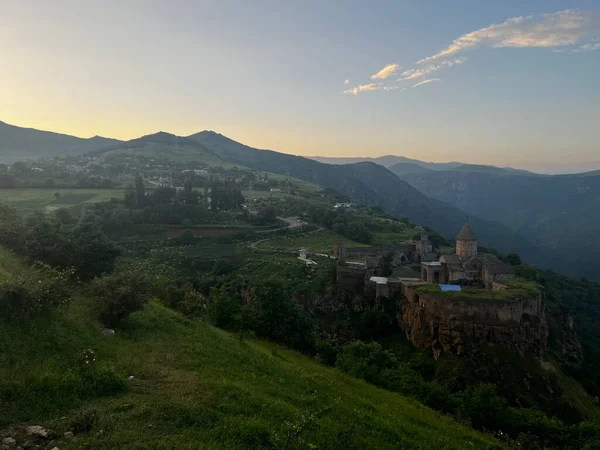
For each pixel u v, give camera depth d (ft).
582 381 225.76
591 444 101.19
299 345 161.17
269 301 163.53
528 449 98.27
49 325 80.18
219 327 154.71
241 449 54.75
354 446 65.57
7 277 94.73
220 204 567.18
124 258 372.38
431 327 233.76
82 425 52.85
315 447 58.44
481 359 209.15
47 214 419.95
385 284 282.77
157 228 451.12
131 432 53.06
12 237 132.16
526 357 215.31
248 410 66.08
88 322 91.40
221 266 361.92
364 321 274.16
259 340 150.30
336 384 102.63
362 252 356.18
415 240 444.96
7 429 49.67
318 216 552.82
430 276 282.56
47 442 48.44
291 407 73.00
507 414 116.37
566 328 285.02
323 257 374.84
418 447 73.61
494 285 258.37
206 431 56.95
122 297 96.99
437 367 210.59
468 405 118.42
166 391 67.36
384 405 96.84
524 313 225.15
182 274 353.10
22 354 67.26
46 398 57.26
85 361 70.03
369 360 140.46
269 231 489.67
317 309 299.58
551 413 182.70
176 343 97.04
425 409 108.37
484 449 87.56
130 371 73.41
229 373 84.53
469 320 224.12
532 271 348.18
